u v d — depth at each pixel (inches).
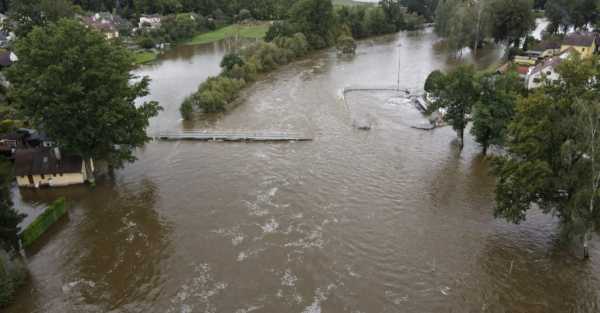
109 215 2218.3
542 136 1739.7
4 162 2652.6
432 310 1610.5
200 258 1894.7
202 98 3641.7
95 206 2300.7
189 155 2869.1
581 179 1657.2
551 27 5999.0
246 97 4079.7
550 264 1829.5
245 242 1989.4
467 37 5511.8
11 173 2493.8
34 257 1921.8
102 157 2503.7
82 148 2380.7
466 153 2861.7
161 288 1737.2
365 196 2356.1
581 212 1646.2
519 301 1649.9
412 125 3329.2
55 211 2159.2
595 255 1867.6
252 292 1702.8
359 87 4340.6
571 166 1705.2
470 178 2541.8
